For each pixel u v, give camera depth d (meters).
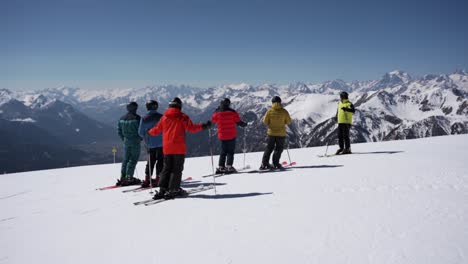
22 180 14.32
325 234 4.26
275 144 10.91
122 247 4.51
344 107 13.71
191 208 6.36
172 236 4.76
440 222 4.34
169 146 7.65
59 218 6.62
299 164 11.71
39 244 4.99
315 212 5.24
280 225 4.77
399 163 9.86
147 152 9.41
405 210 4.95
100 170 16.81
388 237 3.98
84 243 4.84
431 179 7.11
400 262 3.35
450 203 5.16
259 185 8.16
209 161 17.38
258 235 4.46
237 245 4.18
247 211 5.71
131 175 10.75
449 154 11.44
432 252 3.51
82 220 6.25
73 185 11.75
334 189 6.80
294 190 7.07
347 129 13.85
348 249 3.76
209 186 8.63
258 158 16.48
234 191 7.70
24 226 6.21
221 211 5.89
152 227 5.30
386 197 5.80
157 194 7.62
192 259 3.89
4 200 9.52
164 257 4.02
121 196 8.66
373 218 4.70
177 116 7.77
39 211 7.55
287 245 4.03
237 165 13.73
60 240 5.10
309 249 3.86
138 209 6.79
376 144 18.61
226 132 11.24
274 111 10.80
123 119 10.66
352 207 5.32
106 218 6.23
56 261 4.23
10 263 4.30
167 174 7.73
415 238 3.89
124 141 10.73
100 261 4.09
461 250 3.50
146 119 9.34
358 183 7.21
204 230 4.89
